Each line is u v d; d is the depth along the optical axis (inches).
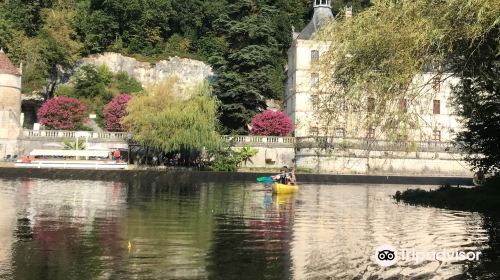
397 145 546.0
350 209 924.0
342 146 658.2
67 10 3523.6
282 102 3344.0
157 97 2193.7
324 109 594.2
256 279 414.9
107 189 1300.4
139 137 2105.1
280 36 3435.0
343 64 566.9
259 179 1777.8
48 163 2122.3
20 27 3240.7
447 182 1959.9
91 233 604.7
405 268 462.6
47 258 472.4
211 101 2178.9
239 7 3420.3
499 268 467.2
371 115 538.3
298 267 457.4
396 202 1074.1
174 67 3452.3
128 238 576.1
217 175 1876.2
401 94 518.0
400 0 540.4
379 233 647.8
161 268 441.7
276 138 2400.3
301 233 637.3
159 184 1571.1
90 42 3376.0
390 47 526.3
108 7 3560.5
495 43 515.8
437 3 522.0
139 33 3592.5
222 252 511.8
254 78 2687.0
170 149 2096.5
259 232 637.9
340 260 488.4
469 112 954.7
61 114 2529.5
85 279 404.5
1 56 2556.6
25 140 2385.6
